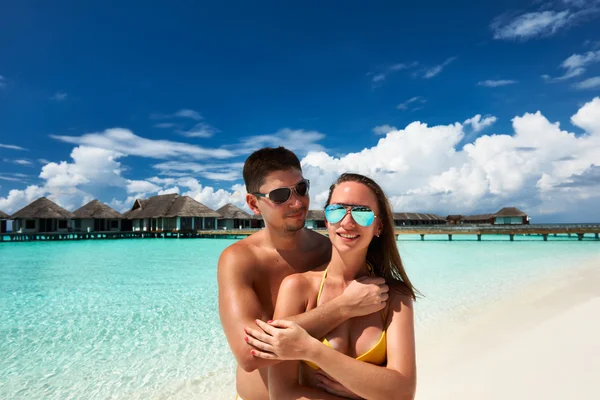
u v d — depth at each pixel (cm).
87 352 607
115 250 2906
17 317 828
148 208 5172
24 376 518
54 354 600
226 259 199
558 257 2019
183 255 2422
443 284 1187
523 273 1407
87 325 761
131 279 1366
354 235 175
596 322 611
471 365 468
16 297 1048
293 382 172
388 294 178
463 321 727
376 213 181
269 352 160
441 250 2614
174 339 669
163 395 461
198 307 914
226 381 498
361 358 168
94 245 3594
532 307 810
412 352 167
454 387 408
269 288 204
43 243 3978
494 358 482
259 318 183
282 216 198
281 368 172
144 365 553
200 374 520
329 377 169
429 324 720
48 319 809
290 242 210
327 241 236
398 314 173
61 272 1571
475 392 389
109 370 536
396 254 194
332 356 153
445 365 483
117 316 830
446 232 3666
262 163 200
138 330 724
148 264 1877
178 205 4888
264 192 199
